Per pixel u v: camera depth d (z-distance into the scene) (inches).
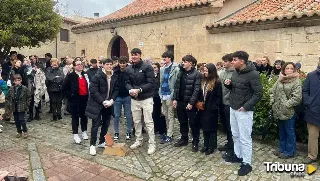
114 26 534.9
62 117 358.6
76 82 251.1
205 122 224.2
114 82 241.3
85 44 623.5
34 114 367.6
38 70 342.0
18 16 457.7
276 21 324.8
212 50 393.7
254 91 184.1
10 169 198.2
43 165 206.5
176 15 426.0
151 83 230.7
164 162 213.2
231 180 182.7
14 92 263.6
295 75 204.8
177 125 319.6
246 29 357.4
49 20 490.9
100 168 202.5
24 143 255.8
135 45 503.5
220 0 382.3
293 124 212.7
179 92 238.4
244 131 191.0
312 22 303.7
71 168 201.9
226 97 219.9
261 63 309.7
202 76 230.7
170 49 451.8
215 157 221.3
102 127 245.3
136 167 204.1
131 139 270.2
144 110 231.9
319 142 213.3
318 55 304.3
